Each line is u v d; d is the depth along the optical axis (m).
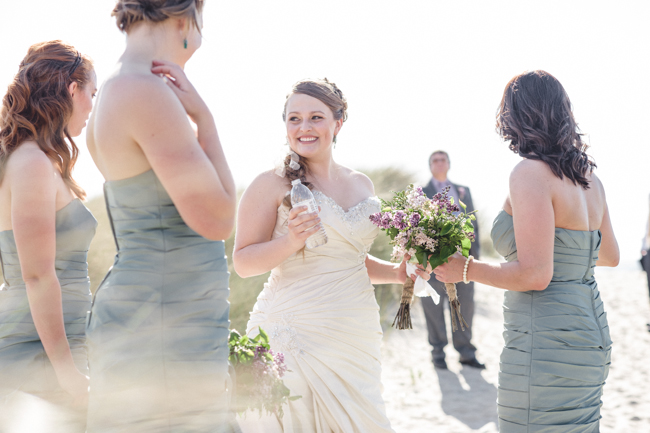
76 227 2.10
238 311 5.92
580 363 2.44
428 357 6.45
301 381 2.57
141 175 1.61
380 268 3.16
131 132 1.56
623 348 6.50
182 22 1.73
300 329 2.66
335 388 2.59
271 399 2.10
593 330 2.49
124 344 1.60
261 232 2.74
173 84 1.69
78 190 2.21
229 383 1.81
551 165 2.46
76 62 2.19
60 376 1.93
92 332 1.66
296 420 2.51
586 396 2.46
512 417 2.53
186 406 1.62
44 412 1.95
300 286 2.73
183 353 1.63
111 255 5.23
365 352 2.75
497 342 7.12
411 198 2.92
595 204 2.67
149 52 1.67
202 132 1.70
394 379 5.64
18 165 1.96
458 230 2.78
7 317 2.00
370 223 2.89
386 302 7.79
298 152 2.85
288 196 2.73
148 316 1.61
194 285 1.66
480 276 2.66
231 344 2.12
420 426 4.36
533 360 2.47
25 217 1.92
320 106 2.81
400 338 7.16
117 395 1.59
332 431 2.59
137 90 1.56
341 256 2.78
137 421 1.58
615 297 9.88
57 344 1.93
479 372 5.87
